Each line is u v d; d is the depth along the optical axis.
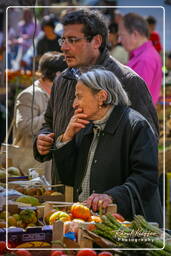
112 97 5.70
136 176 5.57
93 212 5.42
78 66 6.43
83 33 6.32
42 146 6.54
